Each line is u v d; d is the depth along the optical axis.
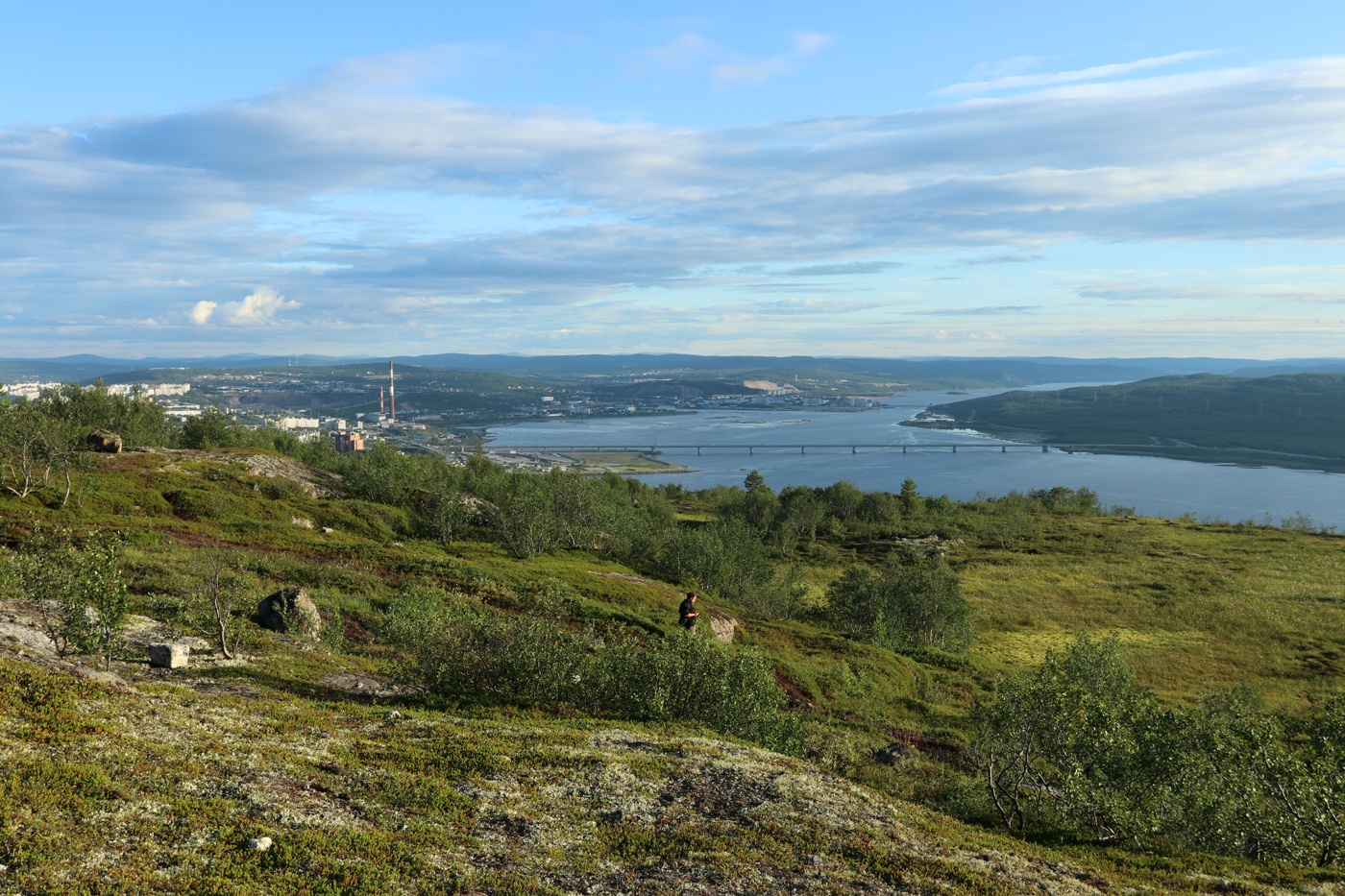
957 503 170.50
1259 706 44.38
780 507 139.25
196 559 40.44
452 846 11.65
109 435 69.19
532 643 24.16
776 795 15.59
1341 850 19.02
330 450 115.81
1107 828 20.06
